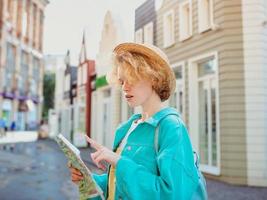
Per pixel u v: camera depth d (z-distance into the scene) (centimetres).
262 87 707
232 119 714
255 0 713
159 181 106
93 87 1792
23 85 3509
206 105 826
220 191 632
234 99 715
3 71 3203
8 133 3206
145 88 125
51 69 3809
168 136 112
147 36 725
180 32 873
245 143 705
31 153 1523
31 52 3397
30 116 3731
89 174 119
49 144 2125
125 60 125
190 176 110
